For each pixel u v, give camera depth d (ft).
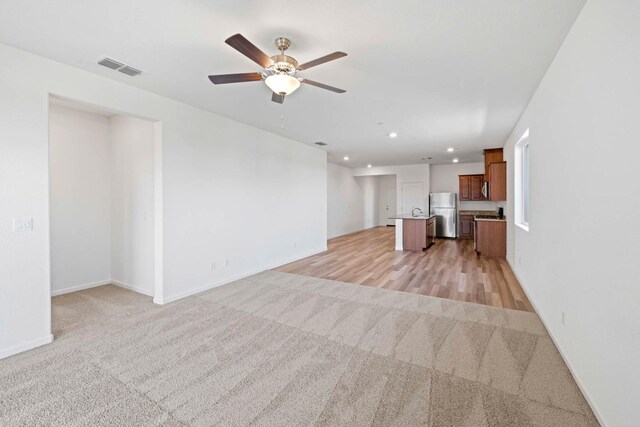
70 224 13.60
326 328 9.64
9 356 7.94
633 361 4.49
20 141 8.14
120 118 14.20
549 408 5.95
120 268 14.46
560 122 7.81
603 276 5.43
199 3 6.05
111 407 6.00
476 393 6.41
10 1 5.98
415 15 6.44
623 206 4.75
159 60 8.63
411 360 7.73
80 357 7.89
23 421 5.61
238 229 15.47
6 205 7.93
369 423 5.57
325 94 11.24
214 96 11.62
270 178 17.79
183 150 12.53
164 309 11.30
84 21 6.73
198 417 5.74
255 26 6.88
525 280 13.02
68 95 8.98
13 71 7.97
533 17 6.49
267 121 15.20
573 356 6.93
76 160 13.79
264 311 11.10
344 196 34.96
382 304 11.82
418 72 9.30
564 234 7.53
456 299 12.37
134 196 13.60
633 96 4.46
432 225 27.61
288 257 19.60
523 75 9.46
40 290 8.53
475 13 6.36
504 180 19.76
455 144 21.08
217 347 8.43
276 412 5.87
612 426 5.08
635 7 4.39
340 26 6.87
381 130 16.99
